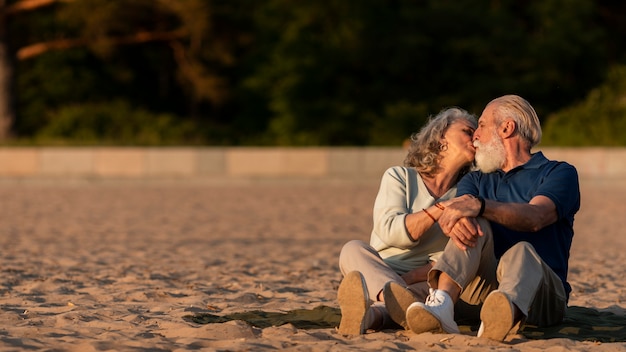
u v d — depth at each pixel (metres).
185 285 9.06
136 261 11.40
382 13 41.12
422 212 5.92
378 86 40.44
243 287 8.93
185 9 36.34
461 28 40.75
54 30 42.84
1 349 5.35
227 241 14.28
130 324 6.43
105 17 35.47
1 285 8.88
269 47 41.88
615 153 29.25
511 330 5.67
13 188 28.11
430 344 5.45
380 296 6.02
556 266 5.96
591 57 41.19
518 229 5.75
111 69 44.34
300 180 30.84
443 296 5.64
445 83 41.00
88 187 28.86
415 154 6.29
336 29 40.28
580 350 5.41
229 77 44.38
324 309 7.14
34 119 42.66
